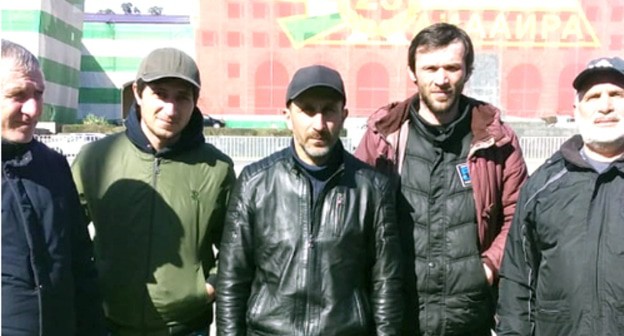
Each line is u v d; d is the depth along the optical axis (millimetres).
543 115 39625
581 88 2719
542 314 2746
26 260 2412
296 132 2824
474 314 3197
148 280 3020
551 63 39688
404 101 3371
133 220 3041
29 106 2408
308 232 2830
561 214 2684
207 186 3141
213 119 37219
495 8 39625
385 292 2867
